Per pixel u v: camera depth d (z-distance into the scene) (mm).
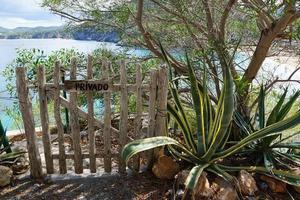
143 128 3941
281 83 5062
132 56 5074
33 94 3633
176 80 3924
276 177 3166
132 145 2998
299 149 3963
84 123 5016
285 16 3805
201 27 4469
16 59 4676
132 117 4516
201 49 4285
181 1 4164
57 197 3078
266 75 5254
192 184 2818
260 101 3959
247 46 4805
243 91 4156
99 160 3830
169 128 4215
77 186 3260
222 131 3119
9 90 4590
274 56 4992
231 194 2939
